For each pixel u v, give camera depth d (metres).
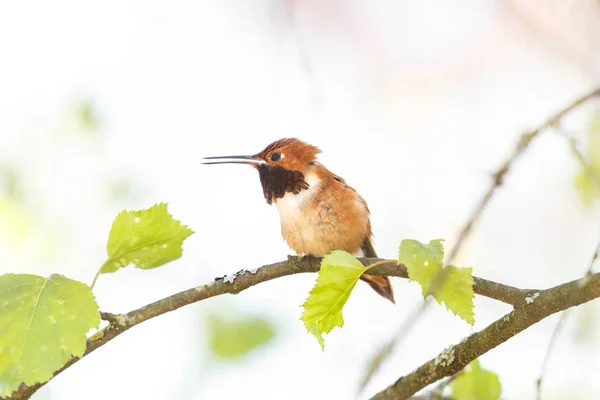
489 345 6.12
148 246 5.96
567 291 5.55
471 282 5.28
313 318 5.80
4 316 5.20
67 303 5.29
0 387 5.02
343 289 5.81
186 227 6.00
